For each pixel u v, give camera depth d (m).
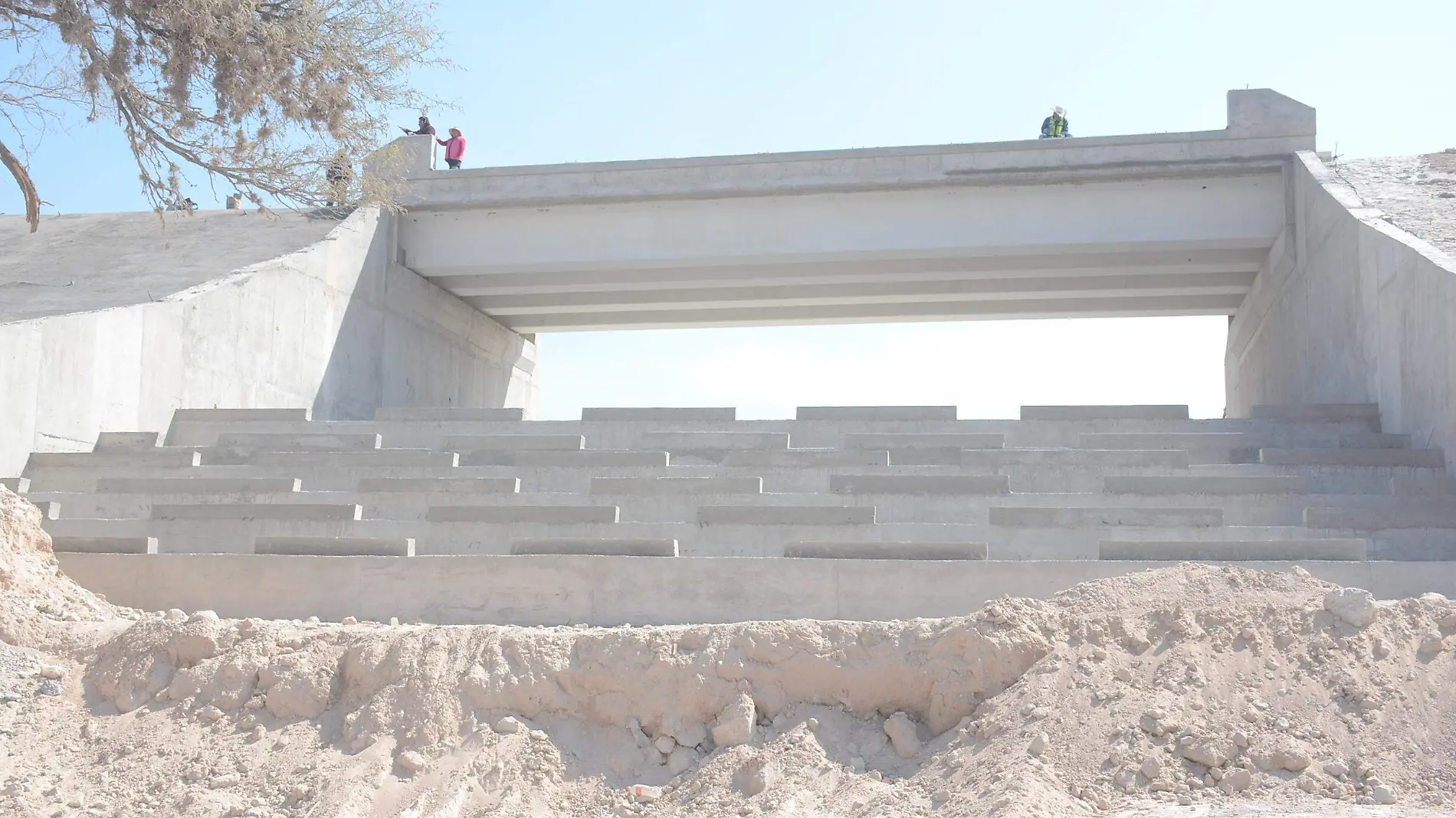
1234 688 8.69
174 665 10.35
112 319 17.97
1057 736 8.53
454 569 12.20
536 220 24.30
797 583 11.74
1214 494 13.69
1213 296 26.20
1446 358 14.48
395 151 19.78
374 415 24.33
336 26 17.33
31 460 16.38
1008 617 9.55
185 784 9.15
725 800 8.81
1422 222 17.58
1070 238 22.36
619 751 9.49
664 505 14.41
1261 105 21.91
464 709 9.63
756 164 23.17
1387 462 14.47
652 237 23.73
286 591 12.39
